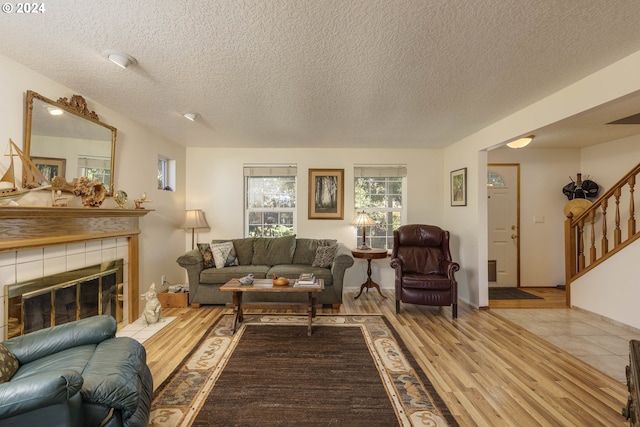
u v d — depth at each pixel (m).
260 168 4.79
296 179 4.82
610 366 2.31
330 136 4.05
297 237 4.79
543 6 1.49
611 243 4.38
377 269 4.79
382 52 1.92
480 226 3.79
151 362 2.36
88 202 2.56
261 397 1.91
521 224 4.93
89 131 2.64
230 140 4.29
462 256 4.20
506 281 4.93
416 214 4.80
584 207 4.41
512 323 3.25
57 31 1.69
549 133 3.99
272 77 2.27
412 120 3.33
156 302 3.22
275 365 2.32
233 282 3.16
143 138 3.54
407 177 4.81
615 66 2.05
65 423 1.10
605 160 4.50
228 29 1.67
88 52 1.92
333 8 1.49
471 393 1.96
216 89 2.50
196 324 3.19
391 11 1.52
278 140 4.29
